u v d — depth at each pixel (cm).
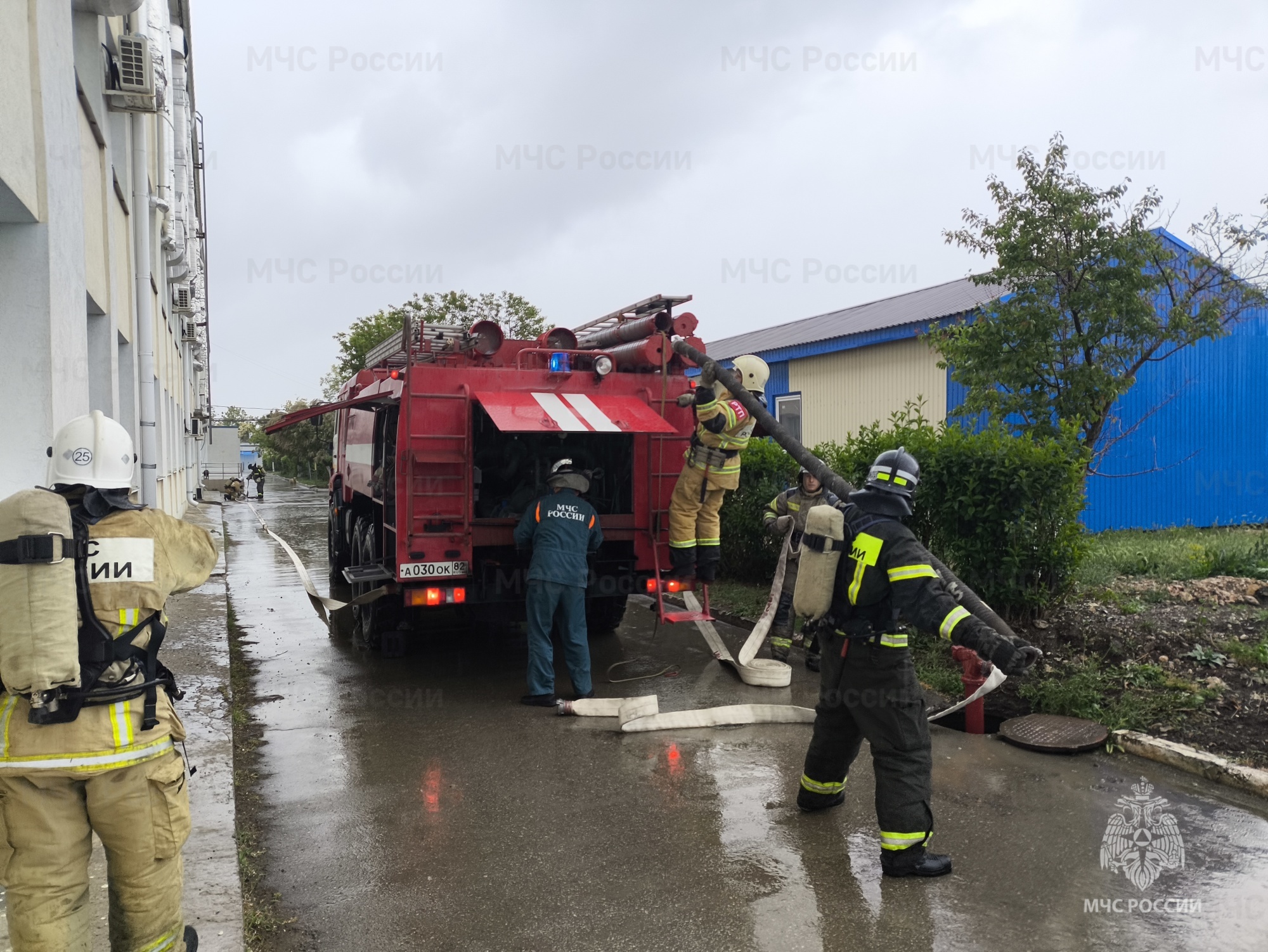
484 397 666
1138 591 793
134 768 246
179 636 770
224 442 3969
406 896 366
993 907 350
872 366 1505
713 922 342
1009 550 675
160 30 1339
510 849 409
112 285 812
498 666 767
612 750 546
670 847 408
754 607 942
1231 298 1005
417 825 437
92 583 241
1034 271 921
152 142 1330
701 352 662
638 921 344
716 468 693
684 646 830
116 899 254
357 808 458
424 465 666
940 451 719
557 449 751
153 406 1024
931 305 1566
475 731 586
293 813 453
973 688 566
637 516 734
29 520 228
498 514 734
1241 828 419
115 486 253
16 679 223
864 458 795
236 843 390
